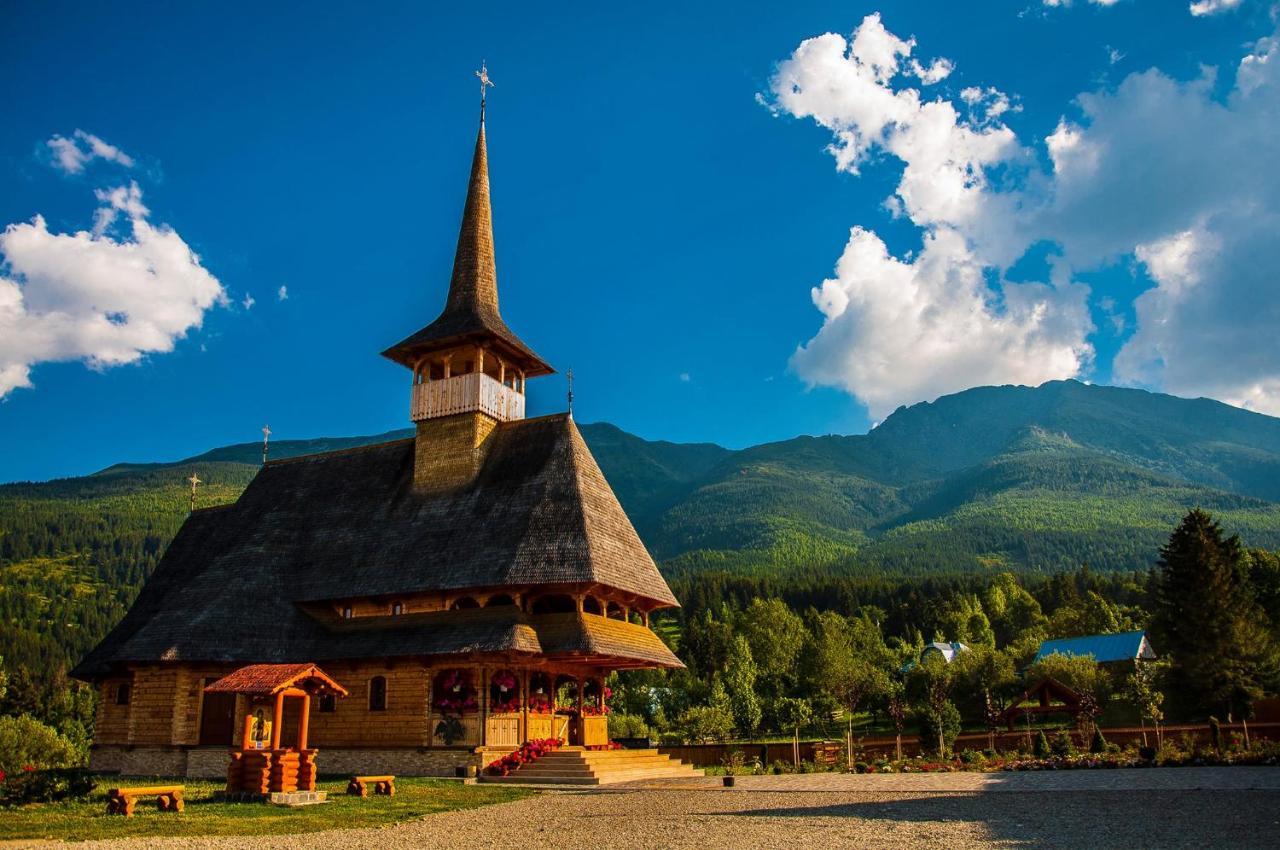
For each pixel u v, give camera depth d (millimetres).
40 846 17094
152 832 19078
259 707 26203
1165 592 79500
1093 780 27859
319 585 42406
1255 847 14969
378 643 39062
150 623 40312
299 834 19109
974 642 165125
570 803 25641
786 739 88188
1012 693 94312
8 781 24219
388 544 42875
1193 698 76688
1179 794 23266
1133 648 103500
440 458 45125
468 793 28594
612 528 41750
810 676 109375
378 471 47562
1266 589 92000
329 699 39938
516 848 16938
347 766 38531
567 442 43250
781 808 23000
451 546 41031
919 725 52438
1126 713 81938
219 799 24922
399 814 22562
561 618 38000
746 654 123500
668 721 91125
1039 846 15805
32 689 105688
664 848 16594
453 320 47125
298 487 49062
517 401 48281
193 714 39312
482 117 53219
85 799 24844
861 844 16547
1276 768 29562
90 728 104750
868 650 142625
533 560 38500
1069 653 103312
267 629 40656
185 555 48875
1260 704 73062
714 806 23984
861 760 46625
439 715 37594
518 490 42094
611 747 41750
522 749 35688
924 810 21656
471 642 36812
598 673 44344
